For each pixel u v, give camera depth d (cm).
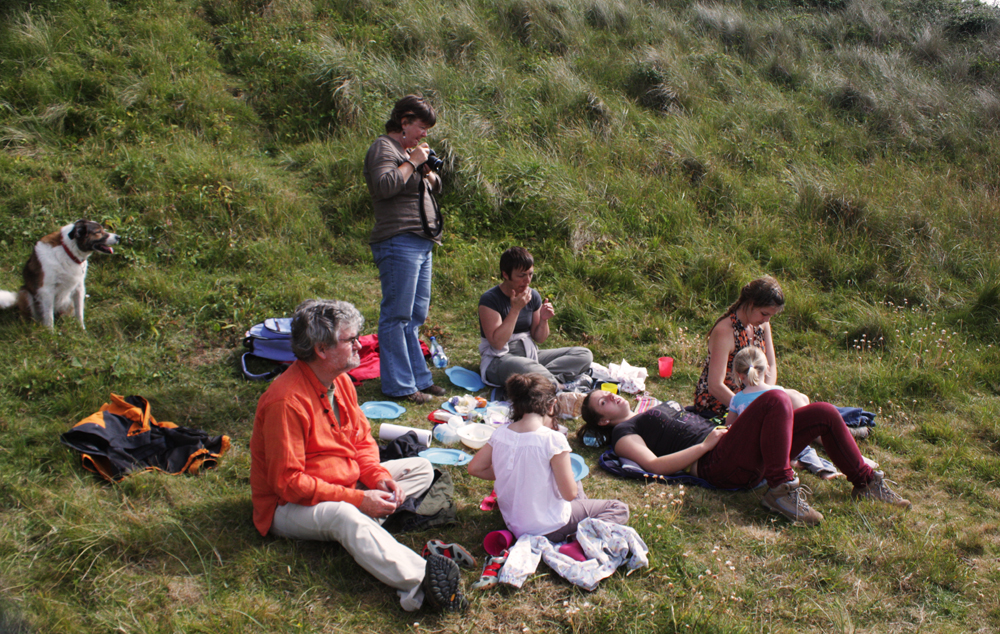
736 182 845
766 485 361
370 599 267
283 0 1021
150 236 598
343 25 1009
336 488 280
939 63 1348
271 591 267
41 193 606
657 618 264
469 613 263
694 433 377
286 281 589
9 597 246
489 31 1102
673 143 907
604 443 407
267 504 288
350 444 304
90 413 380
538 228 726
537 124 902
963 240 764
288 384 278
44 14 840
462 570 288
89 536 278
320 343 273
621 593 279
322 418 288
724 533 324
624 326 600
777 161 937
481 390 479
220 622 246
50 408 382
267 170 743
